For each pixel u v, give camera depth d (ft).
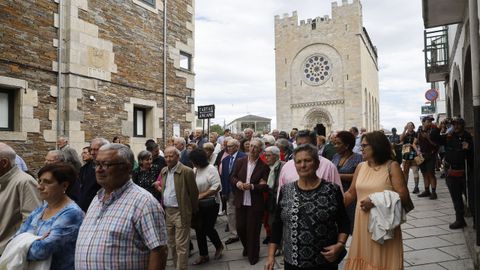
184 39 38.75
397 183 11.05
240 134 33.99
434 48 53.52
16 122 23.85
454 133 21.42
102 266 7.75
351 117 112.57
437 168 48.39
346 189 15.72
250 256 17.66
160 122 34.99
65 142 22.57
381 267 10.77
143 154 19.36
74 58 26.96
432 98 50.75
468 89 32.68
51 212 9.42
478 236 15.83
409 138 35.42
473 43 17.19
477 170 16.19
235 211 20.11
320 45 118.73
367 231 11.07
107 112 29.58
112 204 8.32
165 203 16.76
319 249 9.29
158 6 35.12
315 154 9.78
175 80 37.09
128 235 7.95
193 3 40.45
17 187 10.81
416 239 19.74
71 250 9.03
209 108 36.99
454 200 21.40
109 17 29.96
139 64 32.81
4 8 23.02
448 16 31.42
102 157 8.29
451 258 16.75
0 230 10.59
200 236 17.99
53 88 25.91
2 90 23.53
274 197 18.25
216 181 18.65
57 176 9.34
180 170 16.51
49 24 25.77
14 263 8.30
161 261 8.16
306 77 120.78
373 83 148.56
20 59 23.85
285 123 122.42
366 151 11.66
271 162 18.63
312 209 9.42
